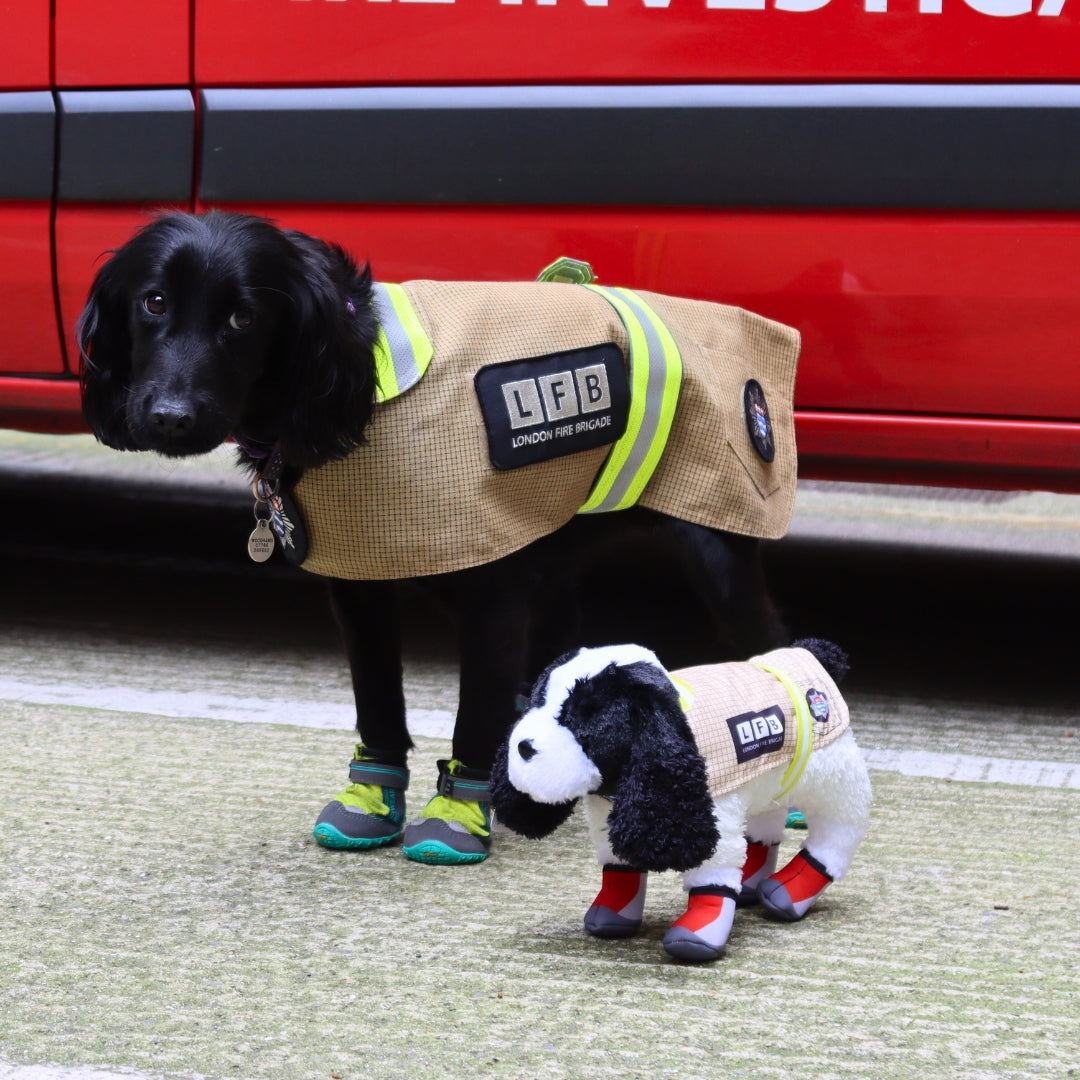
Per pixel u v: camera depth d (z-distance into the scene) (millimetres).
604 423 3615
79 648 5887
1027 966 2973
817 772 3123
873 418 4781
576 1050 2553
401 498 3387
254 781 4211
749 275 4777
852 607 7219
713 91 4703
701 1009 2740
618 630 6520
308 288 3156
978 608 7254
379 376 3363
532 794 2885
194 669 5594
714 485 3801
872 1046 2584
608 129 4781
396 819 3758
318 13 4922
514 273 4941
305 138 5000
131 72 5105
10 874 3393
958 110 4535
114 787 4102
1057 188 4496
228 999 2750
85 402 3338
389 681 3746
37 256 5273
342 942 3059
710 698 3000
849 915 3270
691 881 3023
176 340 3025
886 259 4664
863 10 4566
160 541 8586
